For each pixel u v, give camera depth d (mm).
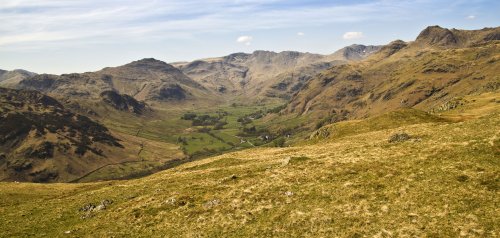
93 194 65688
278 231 36719
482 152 43938
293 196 43688
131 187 66312
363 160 50656
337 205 39406
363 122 123812
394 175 43500
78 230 45969
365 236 33031
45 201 67875
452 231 31141
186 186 55875
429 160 45281
